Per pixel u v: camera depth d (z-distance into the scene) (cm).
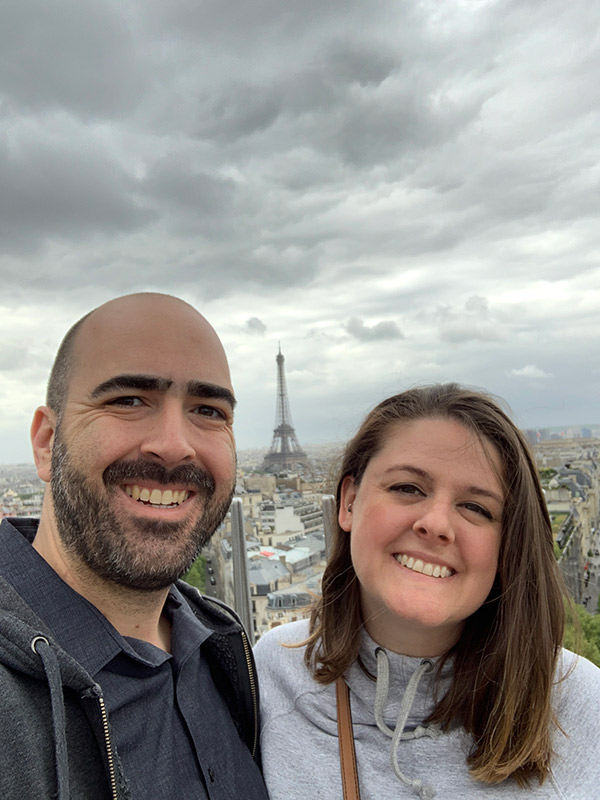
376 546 53
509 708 50
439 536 51
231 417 50
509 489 54
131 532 44
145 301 48
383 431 56
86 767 39
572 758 51
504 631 53
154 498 46
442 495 52
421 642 55
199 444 47
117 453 45
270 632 70
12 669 38
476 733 53
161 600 49
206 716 51
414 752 53
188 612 55
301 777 54
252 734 58
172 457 45
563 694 54
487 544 52
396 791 52
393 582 52
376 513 54
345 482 61
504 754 50
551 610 54
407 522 52
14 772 34
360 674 58
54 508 47
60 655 39
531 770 51
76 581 46
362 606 59
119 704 44
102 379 45
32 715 37
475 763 51
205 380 47
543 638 52
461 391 57
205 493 48
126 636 47
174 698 48
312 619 65
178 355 47
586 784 49
